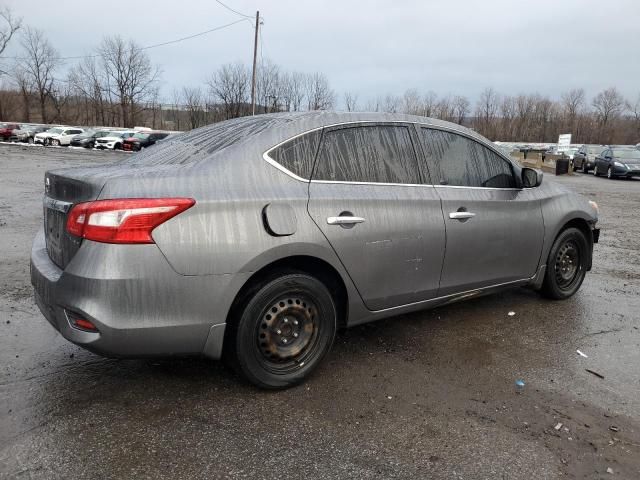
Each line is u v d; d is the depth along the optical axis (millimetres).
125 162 3227
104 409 2740
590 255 5004
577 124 81938
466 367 3414
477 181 3967
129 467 2277
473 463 2395
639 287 5527
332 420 2719
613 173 25016
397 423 2709
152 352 2592
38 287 2775
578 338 3986
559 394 3082
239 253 2688
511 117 82875
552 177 26188
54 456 2328
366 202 3199
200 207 2598
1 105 71875
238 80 59875
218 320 2689
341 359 3475
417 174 3564
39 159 25328
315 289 3023
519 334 4027
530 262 4387
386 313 3475
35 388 2934
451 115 77938
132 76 70875
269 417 2727
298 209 2910
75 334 2502
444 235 3609
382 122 3480
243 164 2840
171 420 2662
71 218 2555
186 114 68875
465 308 4617
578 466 2400
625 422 2791
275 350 2947
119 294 2434
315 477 2260
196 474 2250
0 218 8516
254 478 2240
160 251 2496
